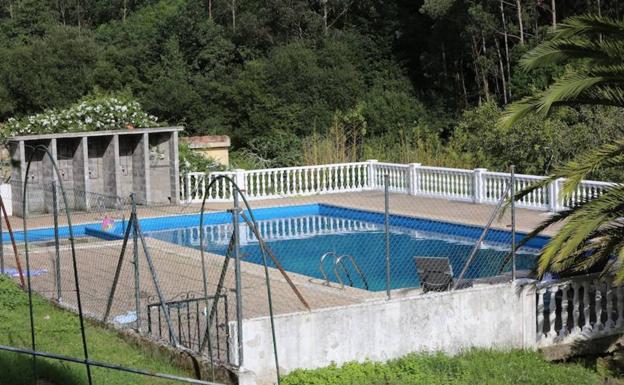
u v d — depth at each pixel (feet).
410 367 36.04
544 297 43.91
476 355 38.99
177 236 72.79
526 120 90.33
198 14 176.86
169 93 148.05
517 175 75.61
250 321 33.65
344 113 149.38
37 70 155.43
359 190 92.53
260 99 143.84
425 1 163.02
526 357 39.58
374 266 59.41
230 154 121.08
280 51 160.35
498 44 161.89
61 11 206.90
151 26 185.37
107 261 54.39
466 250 63.93
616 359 40.37
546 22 165.07
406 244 67.21
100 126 83.92
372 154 104.12
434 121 159.84
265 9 180.24
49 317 38.70
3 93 151.84
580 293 43.50
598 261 42.80
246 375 30.86
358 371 34.91
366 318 36.73
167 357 33.81
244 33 174.19
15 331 35.94
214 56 166.71
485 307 40.11
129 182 85.51
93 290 45.21
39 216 77.82
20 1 201.05
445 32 168.96
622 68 37.99
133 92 159.33
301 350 35.04
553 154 88.48
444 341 39.04
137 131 82.17
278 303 42.14
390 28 181.88
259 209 82.23
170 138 84.23
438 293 38.96
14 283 44.37
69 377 29.96
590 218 38.75
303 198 88.17
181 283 47.29
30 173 79.97
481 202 79.82
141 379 30.86
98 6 210.59
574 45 39.96
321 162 99.14
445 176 84.07
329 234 72.69
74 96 156.66
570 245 38.52
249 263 54.60
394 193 89.51
